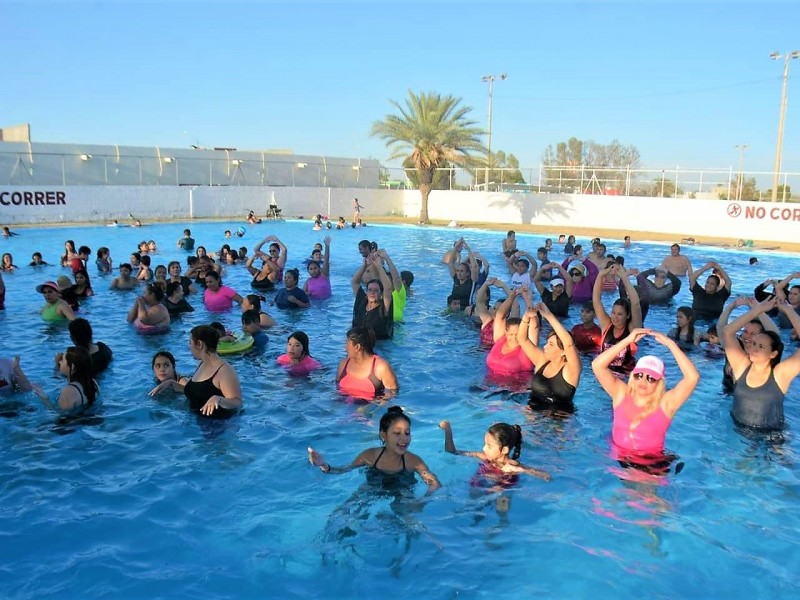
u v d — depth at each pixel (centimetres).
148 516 483
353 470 554
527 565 427
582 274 1447
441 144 4062
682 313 1014
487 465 570
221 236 2984
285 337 1038
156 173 4059
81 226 3212
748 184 3659
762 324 802
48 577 405
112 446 611
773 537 466
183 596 389
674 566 429
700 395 777
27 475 548
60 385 781
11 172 3494
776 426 668
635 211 3766
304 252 2427
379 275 1031
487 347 984
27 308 1246
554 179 4141
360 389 760
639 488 537
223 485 534
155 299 1059
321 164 4822
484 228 3672
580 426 673
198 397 700
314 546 445
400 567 423
